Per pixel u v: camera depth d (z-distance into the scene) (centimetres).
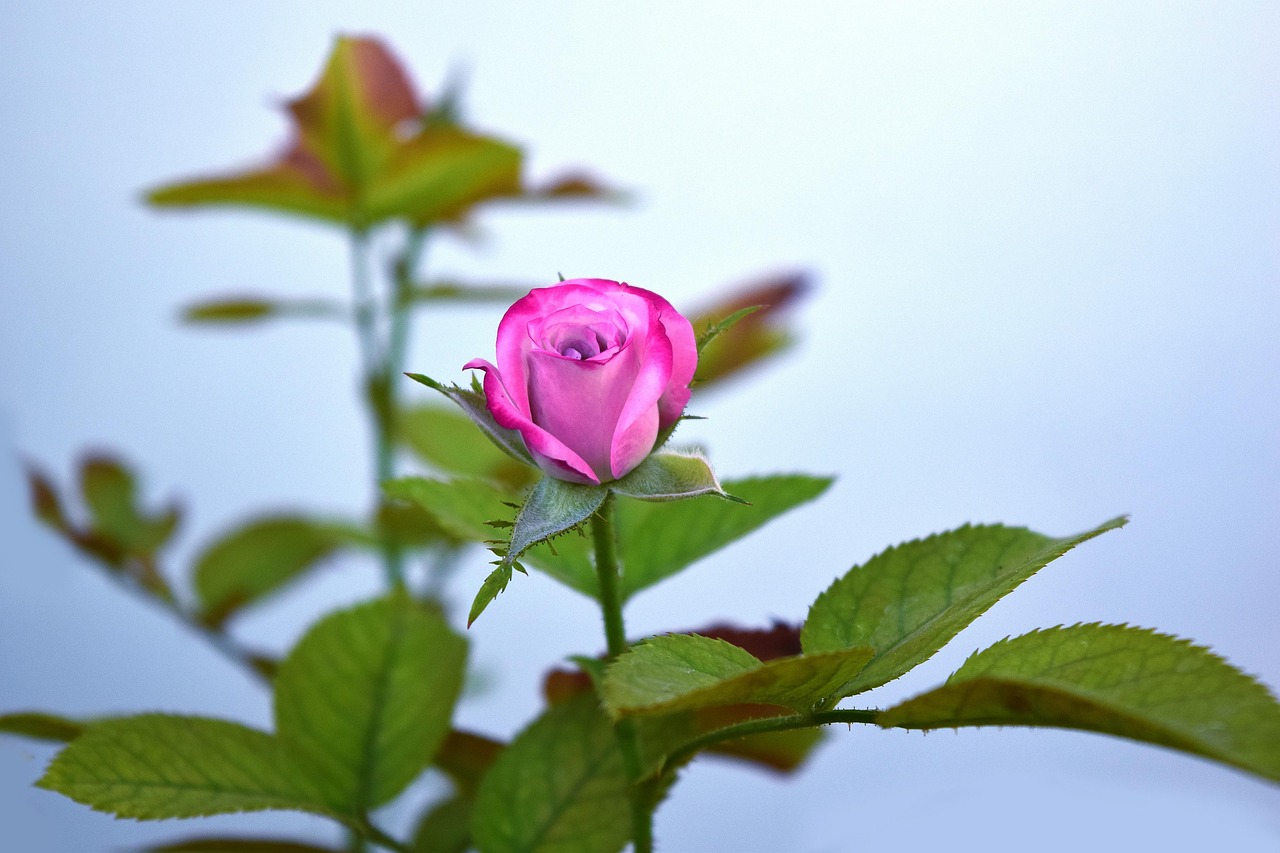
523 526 48
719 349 69
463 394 50
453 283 76
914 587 52
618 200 76
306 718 56
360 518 77
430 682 57
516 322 50
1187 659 46
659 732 56
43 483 73
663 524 56
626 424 48
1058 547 50
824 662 46
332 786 55
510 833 55
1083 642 47
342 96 71
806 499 56
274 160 75
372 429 74
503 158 71
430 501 56
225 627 75
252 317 78
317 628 57
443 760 59
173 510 81
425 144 71
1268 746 43
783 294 69
